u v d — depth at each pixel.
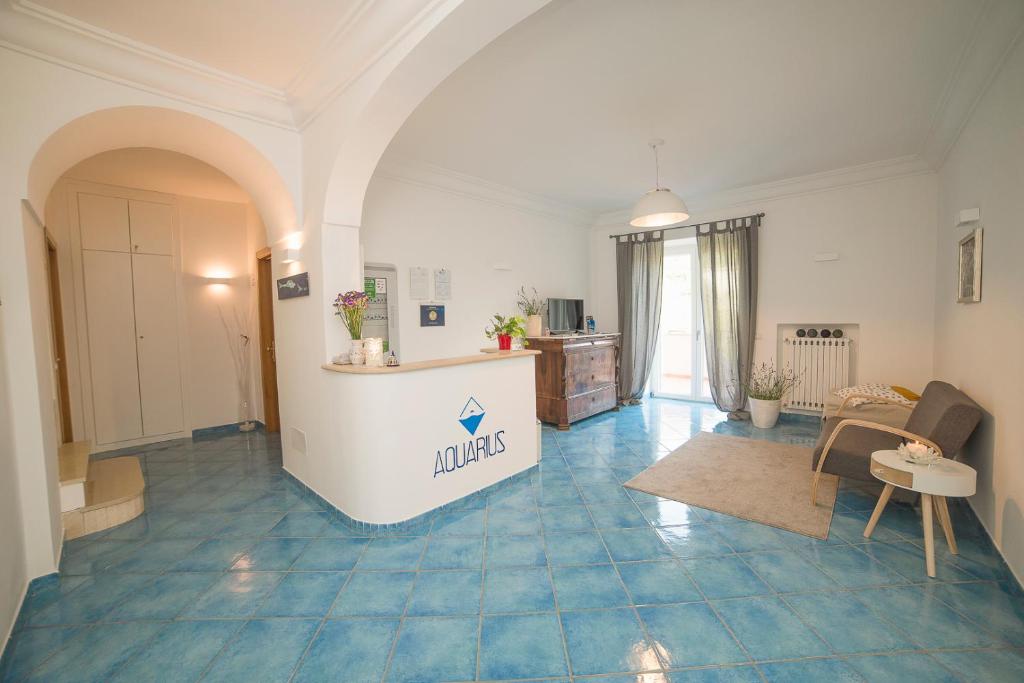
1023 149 2.08
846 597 2.02
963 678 1.57
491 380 3.27
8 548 1.91
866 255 4.66
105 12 2.12
